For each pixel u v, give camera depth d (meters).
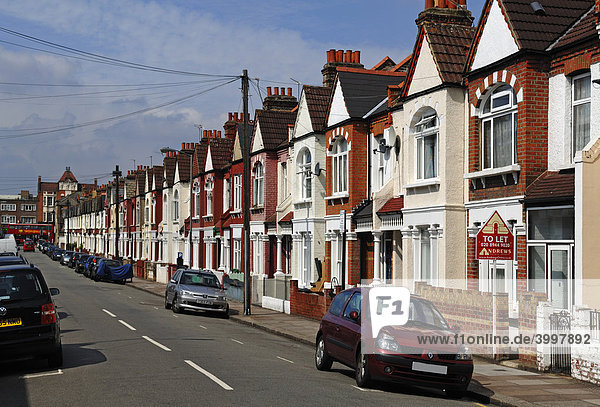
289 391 10.88
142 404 9.56
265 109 39.41
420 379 11.38
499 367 14.67
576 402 11.02
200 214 47.28
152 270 53.31
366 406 9.98
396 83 28.03
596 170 14.14
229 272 40.47
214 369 12.88
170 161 57.69
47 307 12.77
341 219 23.39
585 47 15.73
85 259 62.62
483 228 13.70
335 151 27.78
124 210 78.88
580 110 16.11
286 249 34.06
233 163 40.44
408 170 21.56
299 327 22.97
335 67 31.52
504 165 17.86
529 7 17.62
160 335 18.86
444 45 20.45
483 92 18.50
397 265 23.09
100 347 16.02
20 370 12.97
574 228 15.05
